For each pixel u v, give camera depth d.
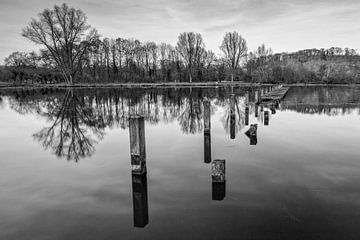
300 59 138.62
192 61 85.75
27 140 13.58
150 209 5.94
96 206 6.23
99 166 9.23
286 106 25.84
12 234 5.18
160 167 8.76
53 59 67.81
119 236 4.98
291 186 6.86
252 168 8.29
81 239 4.95
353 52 147.38
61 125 17.89
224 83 80.38
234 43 81.69
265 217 5.40
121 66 88.81
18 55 88.62
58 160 10.04
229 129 15.28
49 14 62.88
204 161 9.27
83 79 82.00
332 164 8.52
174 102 32.69
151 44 92.19
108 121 19.39
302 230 4.91
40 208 6.20
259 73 88.19
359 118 18.27
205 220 5.38
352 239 4.62
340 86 70.44
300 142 11.50
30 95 44.25
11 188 7.42
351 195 6.28
